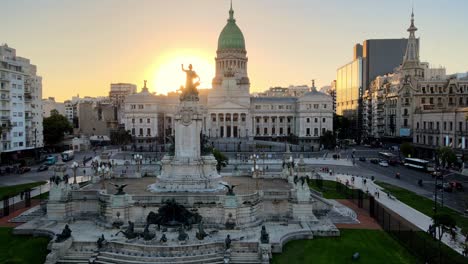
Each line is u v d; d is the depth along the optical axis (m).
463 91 172.12
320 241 54.72
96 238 51.62
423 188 94.00
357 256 47.78
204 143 71.25
